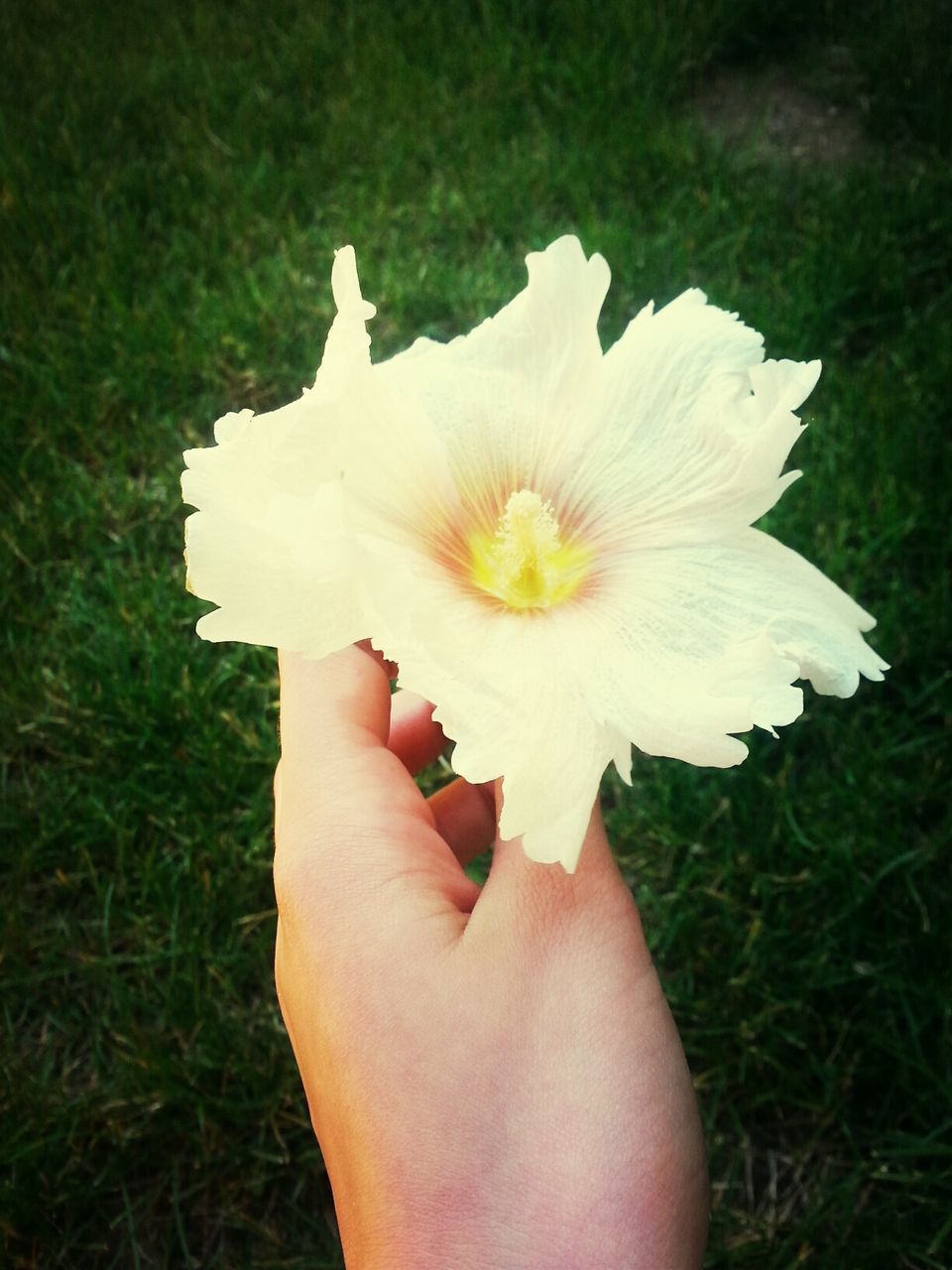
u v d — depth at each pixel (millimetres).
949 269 602
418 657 186
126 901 384
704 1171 195
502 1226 180
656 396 237
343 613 192
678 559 224
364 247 597
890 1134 330
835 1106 338
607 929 199
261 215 633
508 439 243
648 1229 182
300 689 235
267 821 394
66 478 497
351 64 722
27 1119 337
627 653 207
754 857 378
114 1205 336
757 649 190
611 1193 181
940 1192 327
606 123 680
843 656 215
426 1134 184
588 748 188
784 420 210
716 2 753
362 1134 188
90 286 578
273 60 743
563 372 243
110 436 523
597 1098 186
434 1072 187
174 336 548
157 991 367
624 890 206
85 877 390
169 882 382
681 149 655
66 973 369
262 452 201
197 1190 338
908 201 618
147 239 628
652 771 407
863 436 492
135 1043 344
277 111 701
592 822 213
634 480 236
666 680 200
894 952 359
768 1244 318
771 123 717
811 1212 322
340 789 218
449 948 197
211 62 750
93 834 392
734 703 183
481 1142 183
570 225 617
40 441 510
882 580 452
